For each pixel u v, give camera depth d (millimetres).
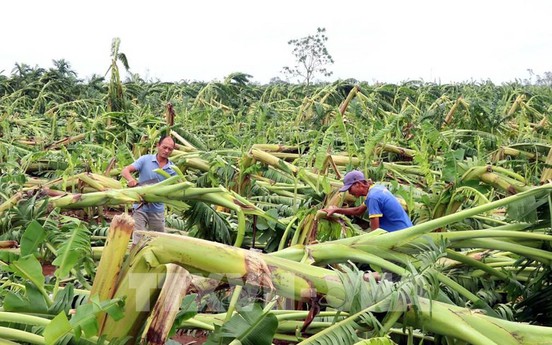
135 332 2900
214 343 2979
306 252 4102
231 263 2986
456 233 4754
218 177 8875
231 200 5762
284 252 4070
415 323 3334
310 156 9297
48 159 10516
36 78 26734
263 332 2965
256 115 16312
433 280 3568
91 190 7582
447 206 6430
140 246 2916
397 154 11922
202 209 6582
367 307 3275
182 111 16469
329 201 7012
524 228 5109
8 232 5477
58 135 14234
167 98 23594
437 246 4164
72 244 3373
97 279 2904
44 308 3010
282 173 9469
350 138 9375
